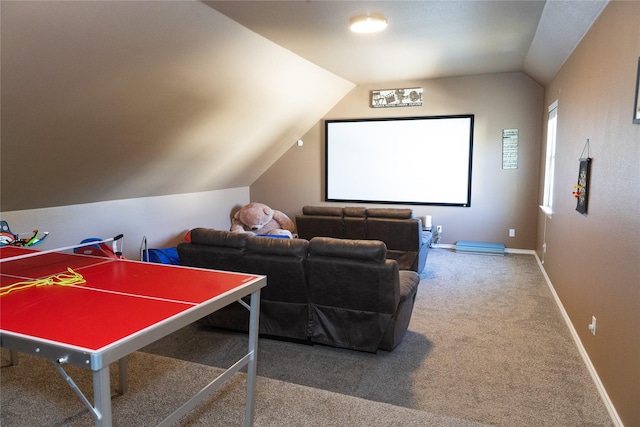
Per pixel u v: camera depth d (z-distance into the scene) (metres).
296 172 7.54
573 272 3.47
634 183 2.02
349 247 2.89
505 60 5.38
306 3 3.16
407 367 2.93
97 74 3.00
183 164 5.17
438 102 6.65
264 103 5.18
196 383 2.55
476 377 2.79
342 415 2.23
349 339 3.09
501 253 6.35
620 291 2.20
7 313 1.65
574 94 3.71
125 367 2.42
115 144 3.89
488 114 6.44
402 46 4.50
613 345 2.30
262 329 3.33
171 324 1.58
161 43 3.12
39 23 2.37
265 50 4.21
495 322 3.74
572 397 2.53
